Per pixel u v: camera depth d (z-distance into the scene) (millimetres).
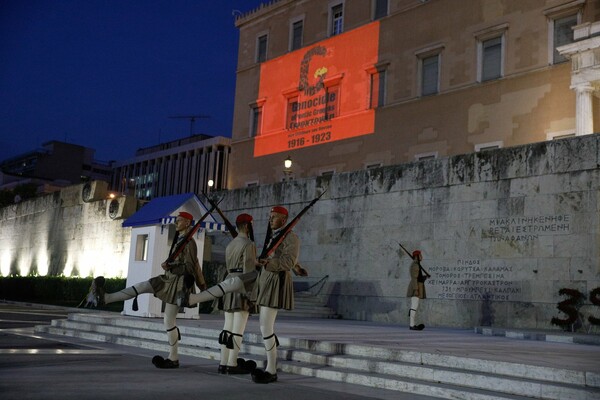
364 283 21953
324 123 39562
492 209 18625
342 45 39250
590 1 27344
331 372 8039
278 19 44812
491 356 8125
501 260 18141
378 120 36094
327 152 39062
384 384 7496
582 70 24156
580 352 9781
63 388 6059
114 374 7320
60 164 112312
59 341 11477
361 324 17969
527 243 17625
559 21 28578
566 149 17188
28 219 41156
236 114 47094
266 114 44438
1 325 15086
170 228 16500
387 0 37000
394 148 34938
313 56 41250
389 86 35844
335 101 39375
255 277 7629
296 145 41406
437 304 19484
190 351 10195
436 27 33625
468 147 31266
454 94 32250
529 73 29062
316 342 9484
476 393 6734
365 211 22453
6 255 43594
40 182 90875
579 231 16578
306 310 21844
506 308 17750
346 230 23000
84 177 115688
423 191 20641
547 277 17016
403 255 20875
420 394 7121
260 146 44375
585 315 16000
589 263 16234
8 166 121000
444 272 19516
